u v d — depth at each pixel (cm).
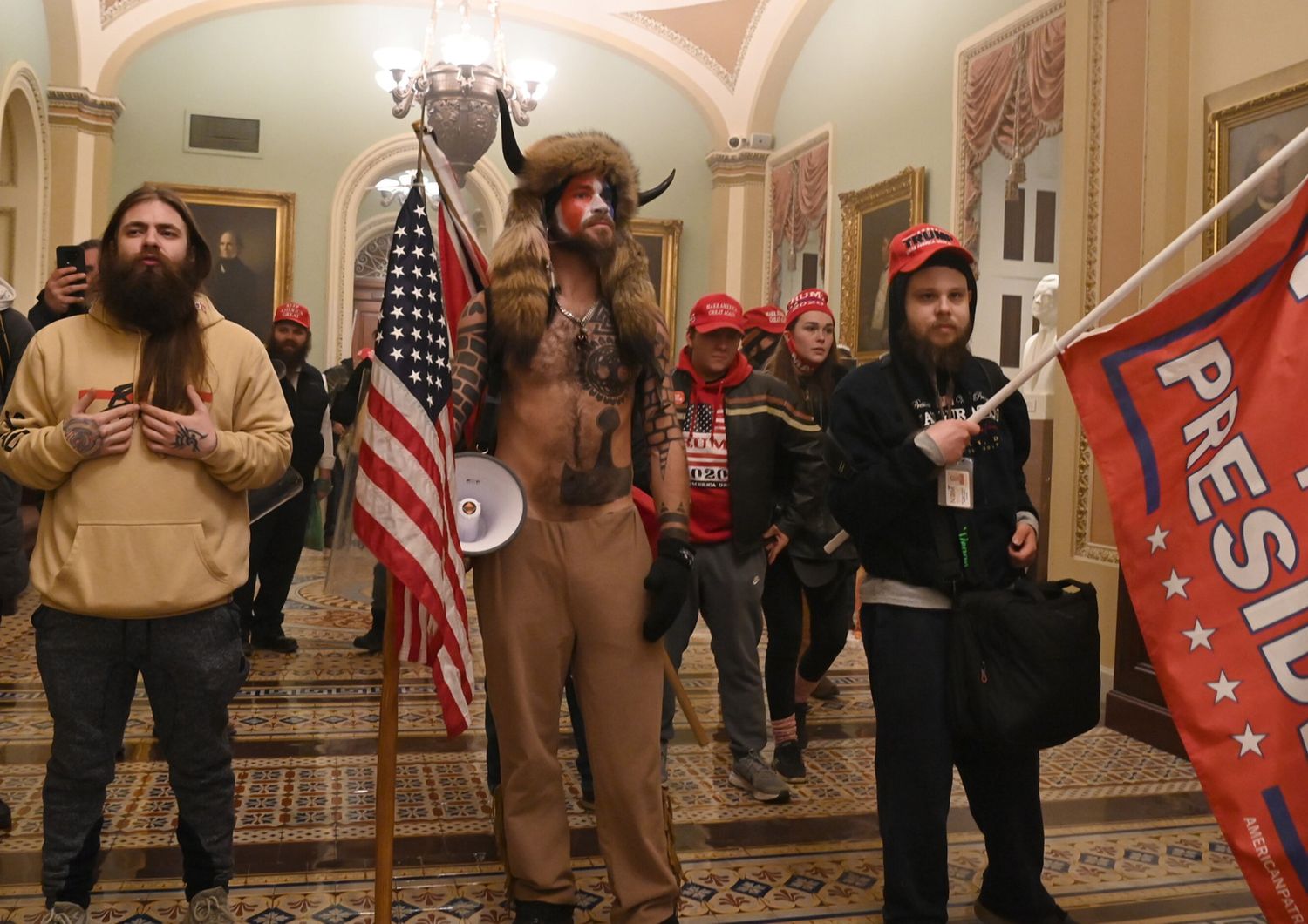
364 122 1154
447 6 1153
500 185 1182
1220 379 223
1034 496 629
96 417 225
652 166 1199
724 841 334
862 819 355
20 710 453
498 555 253
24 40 965
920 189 866
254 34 1133
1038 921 276
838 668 586
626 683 249
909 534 259
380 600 580
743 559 374
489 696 257
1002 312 849
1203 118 497
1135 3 523
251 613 577
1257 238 221
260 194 1127
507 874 260
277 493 334
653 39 1173
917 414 261
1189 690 215
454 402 248
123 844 316
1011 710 245
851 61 995
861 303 953
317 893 288
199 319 244
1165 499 226
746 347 502
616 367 254
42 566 231
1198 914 288
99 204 1080
